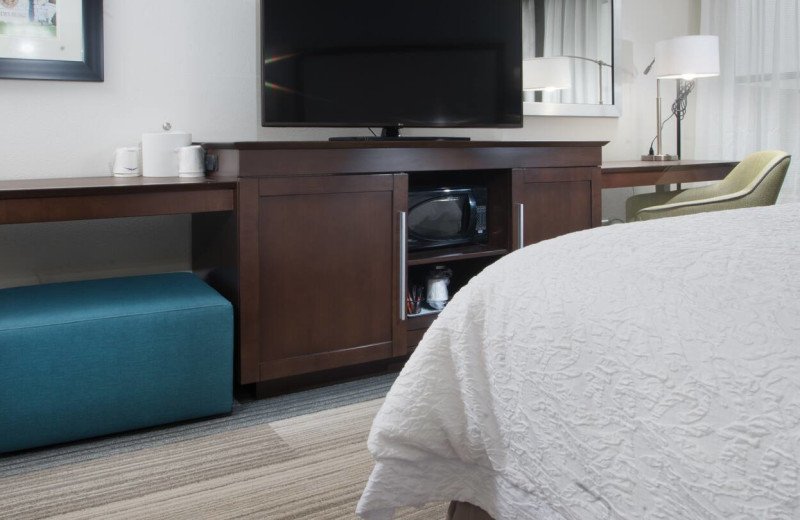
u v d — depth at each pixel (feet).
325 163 7.33
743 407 2.11
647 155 12.01
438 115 8.92
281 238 7.18
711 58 11.14
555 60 11.06
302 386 7.73
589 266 3.00
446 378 3.36
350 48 8.32
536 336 2.92
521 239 8.81
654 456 2.35
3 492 5.35
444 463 3.45
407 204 7.93
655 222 3.64
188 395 6.55
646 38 12.41
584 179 9.32
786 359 2.08
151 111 8.21
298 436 6.44
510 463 3.07
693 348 2.32
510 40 9.34
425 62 8.78
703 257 2.73
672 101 12.80
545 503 2.88
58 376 5.89
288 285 7.28
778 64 11.82
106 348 6.08
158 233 8.45
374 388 7.76
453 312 3.40
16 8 7.35
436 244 8.68
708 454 2.17
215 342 6.62
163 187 6.59
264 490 5.41
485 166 8.43
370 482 3.39
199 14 8.38
